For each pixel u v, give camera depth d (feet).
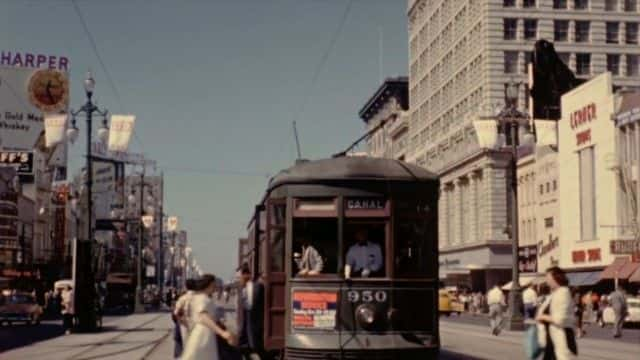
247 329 56.18
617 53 293.84
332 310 51.83
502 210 285.43
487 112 285.23
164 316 191.93
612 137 191.42
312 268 52.60
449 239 337.52
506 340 105.60
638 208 182.39
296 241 53.21
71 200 247.70
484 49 291.99
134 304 232.73
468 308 263.70
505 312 165.37
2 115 220.23
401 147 423.23
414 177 53.11
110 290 230.27
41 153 244.42
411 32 409.08
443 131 346.95
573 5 294.05
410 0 409.28
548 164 242.37
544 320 42.73
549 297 43.04
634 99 187.11
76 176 290.97
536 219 254.88
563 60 292.20
